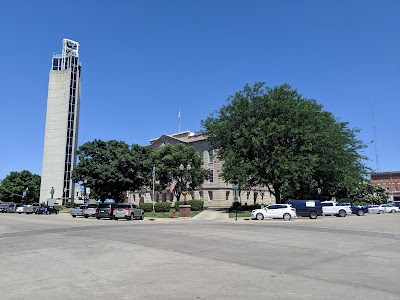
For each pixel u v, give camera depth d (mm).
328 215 43438
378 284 7176
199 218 37594
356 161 53688
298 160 40906
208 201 73062
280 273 8266
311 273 8258
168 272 8438
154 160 59812
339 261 9875
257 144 41375
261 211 34469
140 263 9633
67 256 10984
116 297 6340
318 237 16219
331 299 6102
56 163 90312
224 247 12594
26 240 15648
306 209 37281
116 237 15844
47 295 6551
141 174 52531
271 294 6441
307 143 42312
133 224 26719
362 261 9891
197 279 7684
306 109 42500
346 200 57438
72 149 92125
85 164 50719
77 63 97000
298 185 44219
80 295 6512
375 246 13297
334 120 51844
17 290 6941
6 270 9000
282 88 45906
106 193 51062
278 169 41344
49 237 16656
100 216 36438
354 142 53938
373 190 79188
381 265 9297
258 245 13156
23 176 101188
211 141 49125
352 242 14516
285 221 31688
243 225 24703
